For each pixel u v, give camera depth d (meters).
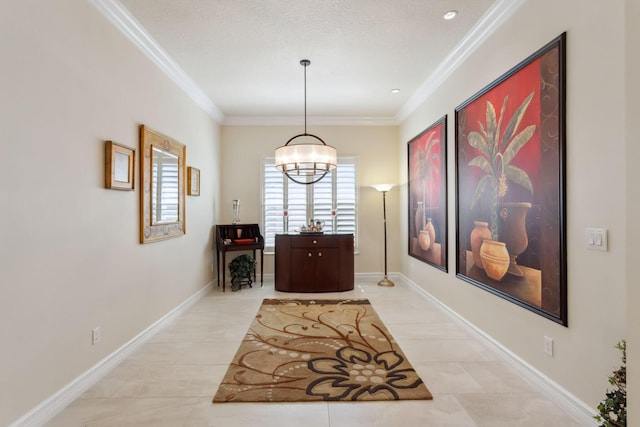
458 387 2.31
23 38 1.82
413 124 5.01
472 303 3.23
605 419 1.50
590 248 1.87
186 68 3.77
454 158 3.56
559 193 2.06
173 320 3.73
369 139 5.84
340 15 2.78
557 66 2.07
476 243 3.10
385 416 2.00
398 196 5.81
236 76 4.01
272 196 5.78
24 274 1.83
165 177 3.51
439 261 3.99
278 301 4.51
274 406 2.11
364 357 2.78
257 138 5.77
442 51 3.40
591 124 1.85
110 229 2.60
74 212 2.20
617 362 1.72
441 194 3.90
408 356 2.79
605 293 1.78
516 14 2.50
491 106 2.82
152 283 3.27
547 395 2.19
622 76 1.68
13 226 1.77
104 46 2.52
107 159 2.52
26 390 1.84
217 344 3.07
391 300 4.54
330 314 3.93
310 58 3.56
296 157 3.67
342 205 5.80
